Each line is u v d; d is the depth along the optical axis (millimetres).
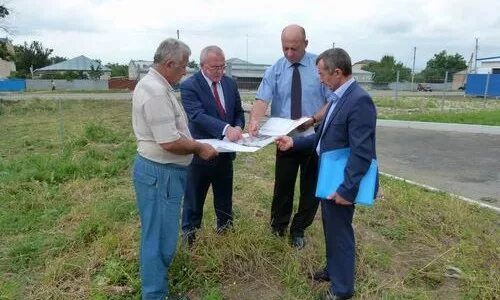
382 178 6734
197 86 3855
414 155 8984
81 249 4180
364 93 2924
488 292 3398
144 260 3133
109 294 3424
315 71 4023
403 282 3637
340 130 3012
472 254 4047
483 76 30906
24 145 10680
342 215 3135
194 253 3861
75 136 11086
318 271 3678
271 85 4184
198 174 3932
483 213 5148
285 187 4195
